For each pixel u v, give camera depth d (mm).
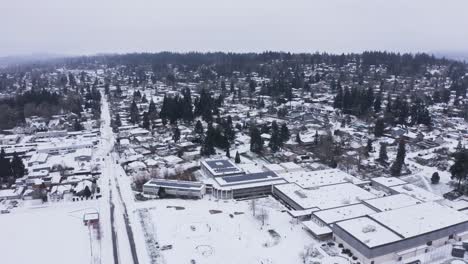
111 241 80125
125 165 128625
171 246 77125
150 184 106625
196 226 86062
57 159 135125
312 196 97750
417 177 116875
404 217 82000
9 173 114812
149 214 92875
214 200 102312
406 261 71000
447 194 103875
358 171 123062
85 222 88188
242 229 84875
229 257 73000
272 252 74750
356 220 80875
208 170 118000
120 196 104500
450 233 78438
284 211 94688
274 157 137375
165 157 136750
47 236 82625
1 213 94875
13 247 78062
